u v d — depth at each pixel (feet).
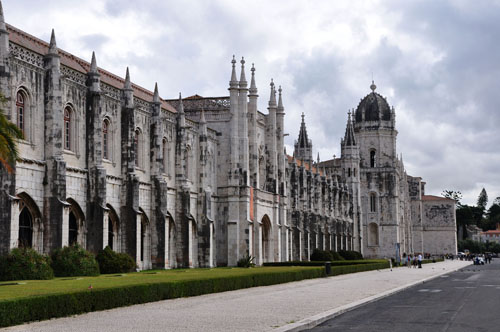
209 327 82.53
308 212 399.44
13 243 153.58
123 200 209.67
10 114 159.94
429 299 137.28
